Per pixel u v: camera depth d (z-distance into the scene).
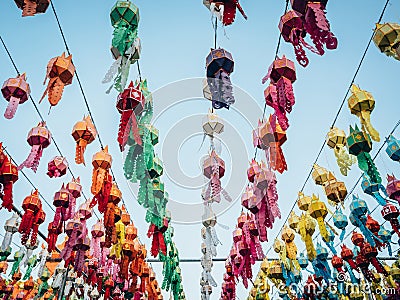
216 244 4.53
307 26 2.54
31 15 2.64
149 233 4.89
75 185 5.19
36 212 4.95
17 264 7.08
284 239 6.33
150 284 8.11
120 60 2.73
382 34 3.09
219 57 2.85
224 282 8.75
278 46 3.16
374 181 3.95
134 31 2.87
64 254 5.18
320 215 5.43
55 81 3.04
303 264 7.80
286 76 2.99
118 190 4.76
